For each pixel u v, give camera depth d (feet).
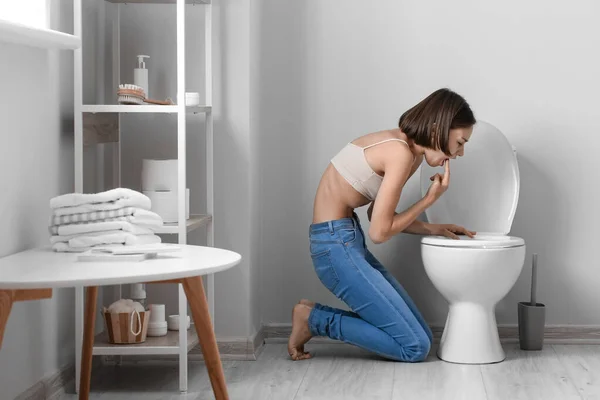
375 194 10.41
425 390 9.30
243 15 10.82
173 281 6.73
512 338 11.77
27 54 8.27
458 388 9.38
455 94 10.10
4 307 5.67
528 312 11.16
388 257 11.88
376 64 11.75
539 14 11.55
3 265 6.27
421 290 11.85
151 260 6.49
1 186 7.68
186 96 9.92
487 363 10.48
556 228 11.69
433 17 11.65
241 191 10.96
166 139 11.12
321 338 11.80
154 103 9.73
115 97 10.85
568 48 11.55
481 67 11.65
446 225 10.87
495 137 11.19
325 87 11.82
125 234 7.18
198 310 6.74
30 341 8.43
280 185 11.93
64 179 9.29
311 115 11.86
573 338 11.67
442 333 11.50
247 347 10.85
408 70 11.73
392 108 11.76
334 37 11.78
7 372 7.91
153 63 11.11
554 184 11.66
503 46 11.61
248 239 10.99
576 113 11.58
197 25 11.12
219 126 10.93
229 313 11.00
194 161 11.14
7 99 7.82
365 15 11.73
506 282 10.37
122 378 9.93
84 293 9.86
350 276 10.38
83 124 9.27
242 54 10.84
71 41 8.18
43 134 8.68
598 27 11.49
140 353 9.29
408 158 9.96
